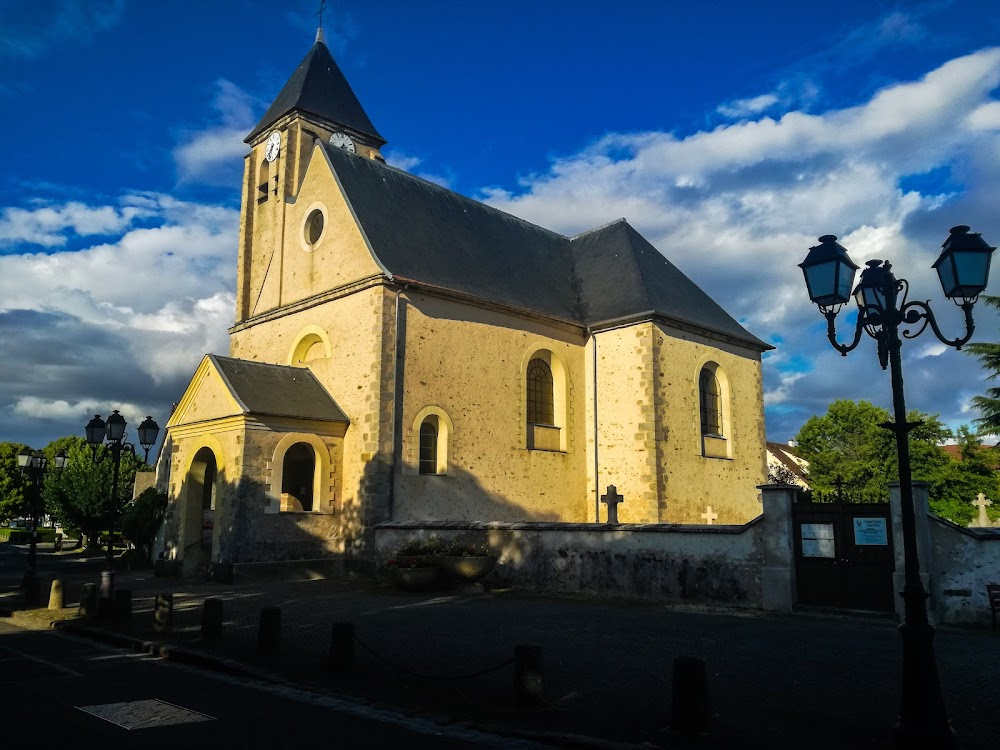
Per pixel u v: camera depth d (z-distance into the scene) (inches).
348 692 305.4
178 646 392.2
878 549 464.4
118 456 649.6
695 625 439.8
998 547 433.7
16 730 249.0
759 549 501.0
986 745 231.1
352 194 844.0
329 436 746.2
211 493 963.3
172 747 231.8
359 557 711.7
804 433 1567.4
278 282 907.4
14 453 2377.0
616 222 1128.2
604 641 395.2
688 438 924.0
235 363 751.7
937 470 1398.9
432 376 780.0
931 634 230.4
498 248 991.0
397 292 762.8
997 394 1374.3
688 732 247.0
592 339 949.2
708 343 986.1
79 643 429.1
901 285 264.4
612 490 764.6
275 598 576.1
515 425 856.3
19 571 929.5
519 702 278.5
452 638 408.5
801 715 264.1
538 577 605.0
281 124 1011.9
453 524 660.7
